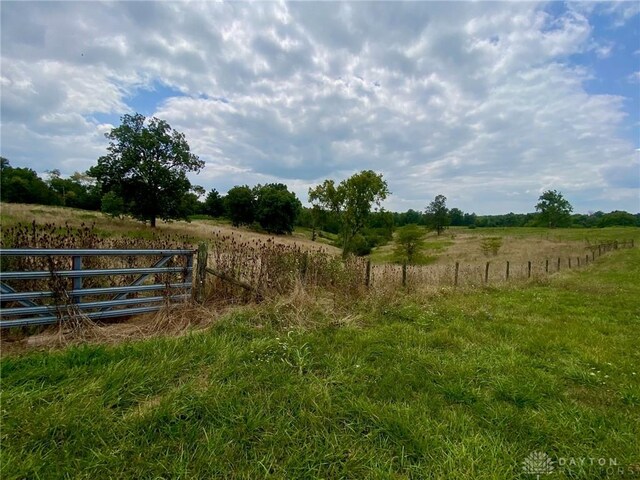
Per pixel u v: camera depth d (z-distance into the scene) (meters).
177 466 1.98
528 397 2.91
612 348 4.30
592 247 26.69
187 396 2.64
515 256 25.19
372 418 2.50
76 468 1.94
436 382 3.18
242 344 3.75
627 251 24.84
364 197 26.97
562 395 3.03
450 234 58.50
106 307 4.32
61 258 4.60
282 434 2.30
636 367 3.70
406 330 4.64
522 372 3.44
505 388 3.06
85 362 3.05
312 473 2.00
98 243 5.40
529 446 2.32
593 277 12.70
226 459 2.06
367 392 2.92
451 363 3.59
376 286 7.16
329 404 2.65
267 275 5.83
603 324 5.52
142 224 31.05
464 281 9.88
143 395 2.67
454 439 2.35
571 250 27.41
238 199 58.72
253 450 2.15
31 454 1.99
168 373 2.95
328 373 3.25
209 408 2.52
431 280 9.18
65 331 3.77
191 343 3.59
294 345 3.77
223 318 4.44
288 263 6.20
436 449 2.21
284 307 5.04
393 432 2.37
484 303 6.93
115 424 2.29
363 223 28.52
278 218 57.00
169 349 3.40
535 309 6.57
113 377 2.77
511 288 9.36
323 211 29.80
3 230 4.69
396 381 3.12
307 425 2.43
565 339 4.59
